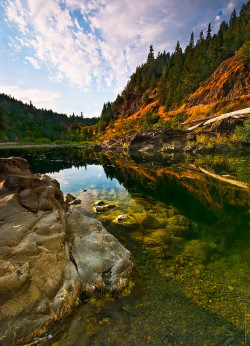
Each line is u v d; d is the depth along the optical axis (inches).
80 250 196.2
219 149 1236.5
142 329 131.3
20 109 5634.8
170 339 125.3
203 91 3011.8
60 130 5905.5
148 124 2977.4
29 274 142.5
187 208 376.8
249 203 394.0
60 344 120.5
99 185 559.5
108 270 177.9
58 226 201.8
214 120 1700.3
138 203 404.8
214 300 156.9
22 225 180.9
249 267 199.5
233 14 4010.8
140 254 225.3
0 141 3132.4
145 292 164.4
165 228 293.6
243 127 1355.8
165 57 5364.2
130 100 5083.7
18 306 126.2
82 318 137.9
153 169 794.8
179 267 200.4
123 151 1740.9
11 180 232.2
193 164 860.0
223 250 233.1
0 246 150.9
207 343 123.4
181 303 153.6
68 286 152.9
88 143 3722.9
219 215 341.4
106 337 125.3
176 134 1708.9
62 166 921.5
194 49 3991.1
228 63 2970.0
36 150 1934.1
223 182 551.5
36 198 230.5
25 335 118.9
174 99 3526.1
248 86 2417.6
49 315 130.3
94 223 250.4
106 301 152.6
